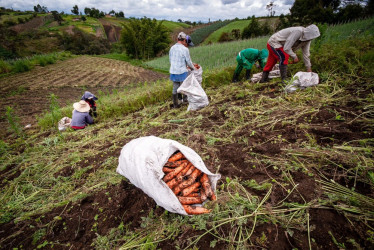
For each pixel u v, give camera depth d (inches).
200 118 152.7
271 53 177.9
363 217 60.3
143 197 84.0
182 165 74.0
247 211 69.4
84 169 121.6
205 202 71.3
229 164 96.6
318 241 58.0
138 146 78.2
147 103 245.3
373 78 144.8
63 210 90.8
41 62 861.2
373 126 98.5
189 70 198.8
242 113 144.2
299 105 136.2
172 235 67.5
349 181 74.9
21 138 201.6
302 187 75.2
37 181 122.6
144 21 1624.0
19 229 86.3
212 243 61.1
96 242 71.7
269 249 57.9
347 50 181.0
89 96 219.3
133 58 1588.3
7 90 500.1
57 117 246.4
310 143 96.7
